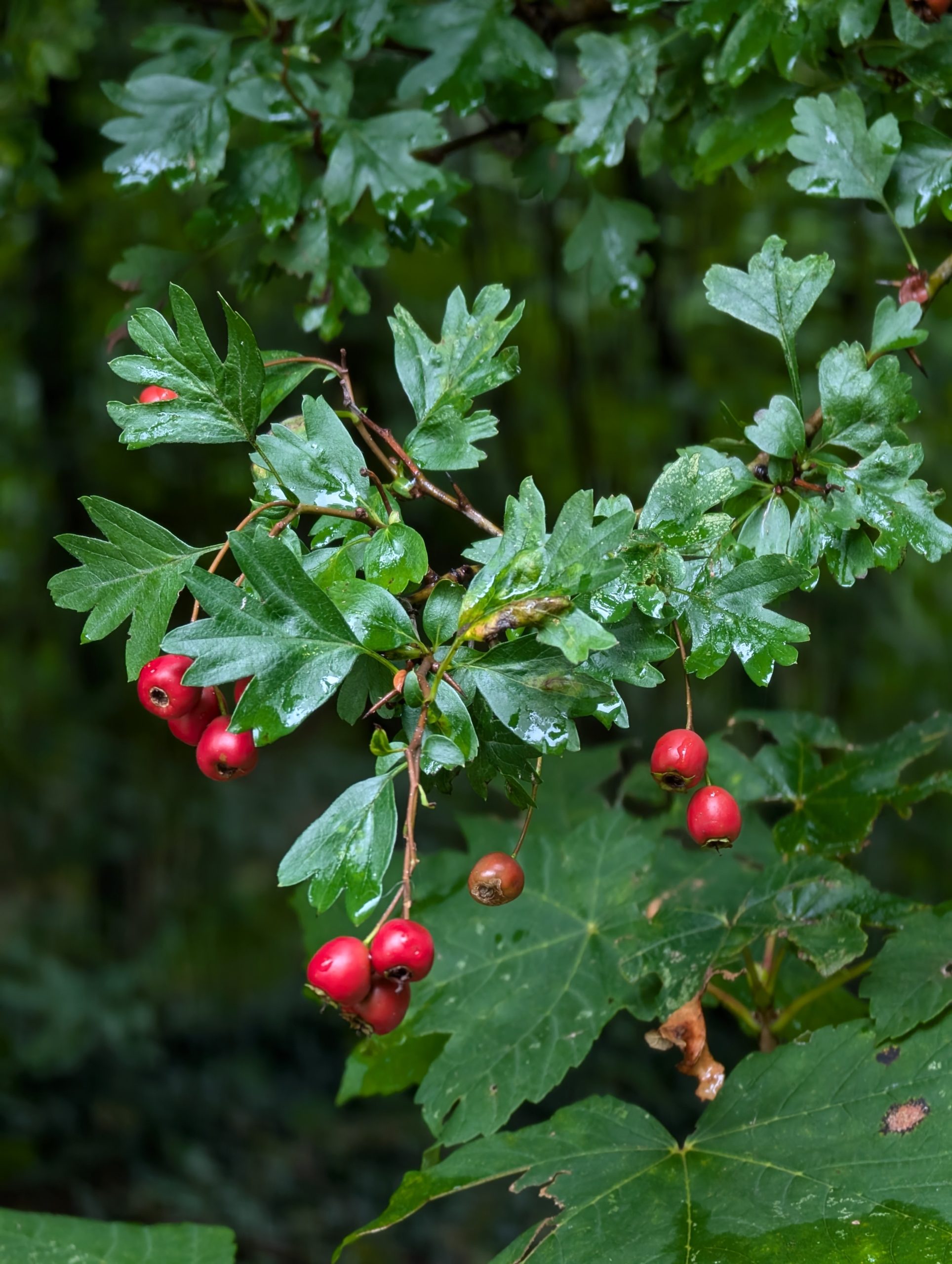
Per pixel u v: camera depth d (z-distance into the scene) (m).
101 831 2.10
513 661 0.41
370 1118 1.73
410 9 0.59
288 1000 1.95
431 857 0.55
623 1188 0.46
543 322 1.60
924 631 1.70
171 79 0.58
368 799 0.40
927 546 0.43
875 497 0.43
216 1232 0.50
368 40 0.59
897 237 1.20
